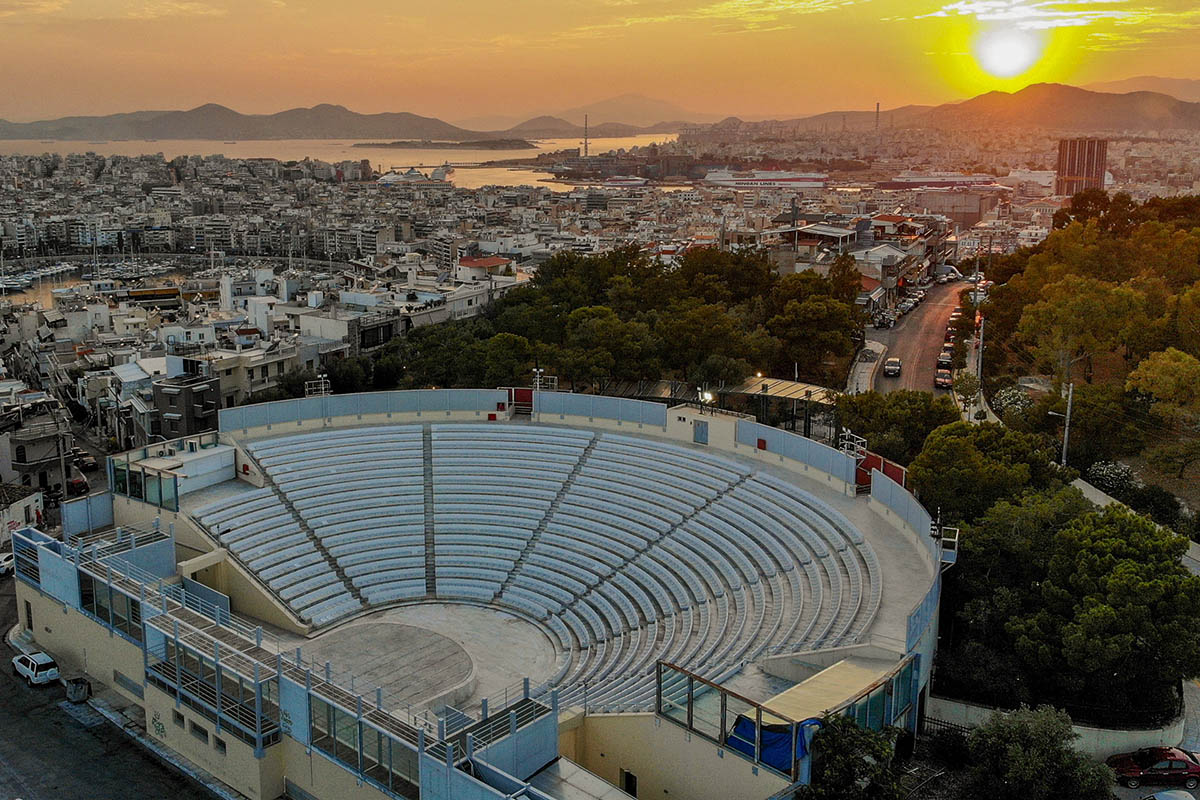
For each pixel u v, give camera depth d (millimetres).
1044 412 99562
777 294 150125
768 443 76250
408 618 67750
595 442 81438
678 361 126250
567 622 66250
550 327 137250
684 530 70125
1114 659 52344
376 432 82500
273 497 74250
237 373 129125
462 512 75938
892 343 163000
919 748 50219
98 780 49812
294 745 47531
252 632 62906
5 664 61562
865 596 56125
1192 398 92188
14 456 107938
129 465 70750
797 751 39000
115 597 56594
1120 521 60219
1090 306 109688
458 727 42906
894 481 65875
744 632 56312
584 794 40625
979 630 58719
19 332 186875
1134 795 47875
